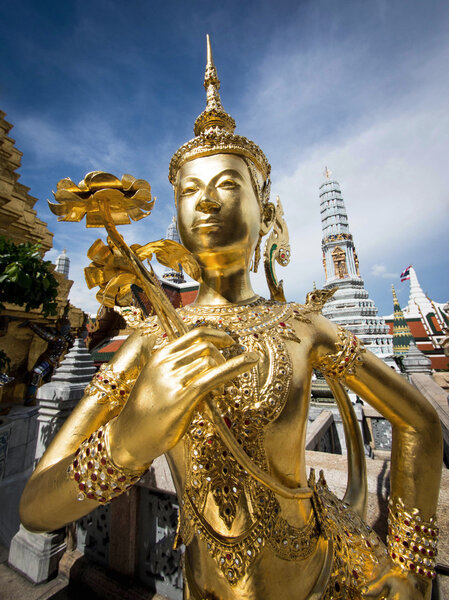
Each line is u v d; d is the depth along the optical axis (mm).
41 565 3166
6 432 6078
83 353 5090
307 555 1262
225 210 1599
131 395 1089
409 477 1513
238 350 1369
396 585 1377
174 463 1403
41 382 9875
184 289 21547
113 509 2992
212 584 1219
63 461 1255
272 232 2115
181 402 986
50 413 4613
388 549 1523
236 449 1121
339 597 1283
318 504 1424
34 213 10820
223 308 1650
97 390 1440
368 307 23469
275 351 1380
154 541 2799
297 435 1350
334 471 2717
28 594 3039
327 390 8320
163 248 1542
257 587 1150
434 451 1518
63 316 10781
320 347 1544
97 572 2986
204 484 1238
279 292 2033
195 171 1673
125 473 1111
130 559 2826
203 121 1985
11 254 4398
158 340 1486
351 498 1809
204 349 1080
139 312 1745
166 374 1030
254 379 1305
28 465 7031
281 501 1257
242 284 1783
